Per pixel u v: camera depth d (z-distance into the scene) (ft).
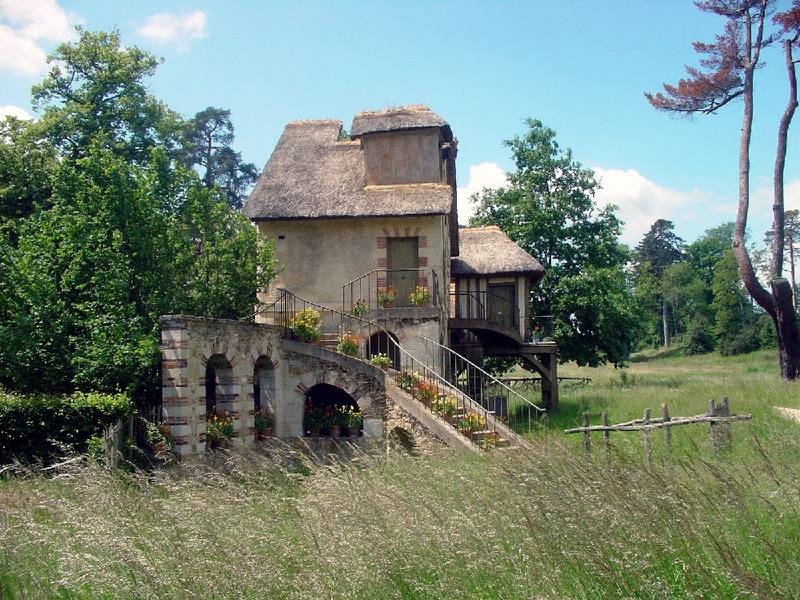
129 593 18.74
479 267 90.43
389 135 72.28
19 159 83.10
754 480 25.50
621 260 127.24
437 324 63.36
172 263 55.98
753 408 55.16
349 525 20.52
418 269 67.56
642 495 21.29
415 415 54.03
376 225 69.05
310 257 69.77
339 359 57.77
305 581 18.13
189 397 45.55
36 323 49.90
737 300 227.20
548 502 21.07
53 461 42.50
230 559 19.01
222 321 49.62
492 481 25.75
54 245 53.57
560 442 36.42
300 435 57.82
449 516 20.97
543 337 107.24
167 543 20.53
